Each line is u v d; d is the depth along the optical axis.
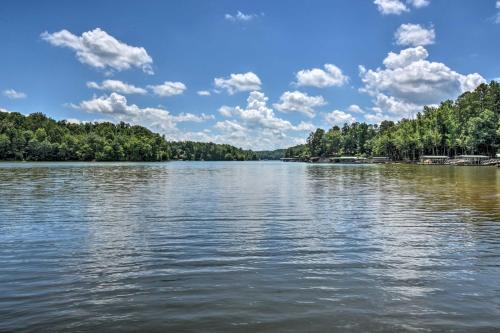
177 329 8.18
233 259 13.44
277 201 30.05
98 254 14.07
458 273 11.91
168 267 12.51
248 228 18.94
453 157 163.50
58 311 9.09
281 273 11.88
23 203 28.30
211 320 8.59
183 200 30.48
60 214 23.17
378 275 11.70
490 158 137.88
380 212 24.31
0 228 18.81
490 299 9.80
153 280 11.24
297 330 8.12
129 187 43.69
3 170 92.06
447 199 31.31
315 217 22.28
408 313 8.98
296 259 13.45
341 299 9.79
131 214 23.20
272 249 14.81
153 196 33.53
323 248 14.97
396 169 110.50
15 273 11.88
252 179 62.28
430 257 13.70
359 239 16.56
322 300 9.72
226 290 10.42
